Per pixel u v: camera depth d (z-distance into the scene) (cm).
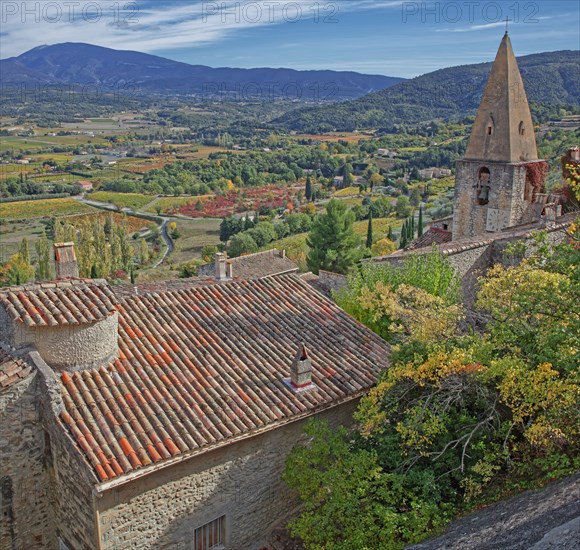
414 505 1259
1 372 1291
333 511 1321
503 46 3228
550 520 988
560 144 7125
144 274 7419
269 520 1541
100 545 1234
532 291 1394
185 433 1323
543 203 3353
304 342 1784
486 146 3344
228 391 1497
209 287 1944
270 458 1509
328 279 3083
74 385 1361
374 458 1358
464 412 1402
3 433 1295
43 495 1381
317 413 1583
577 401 1208
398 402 1498
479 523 1153
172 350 1590
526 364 1335
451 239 3703
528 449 1338
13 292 1392
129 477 1212
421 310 1738
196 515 1386
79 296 1442
